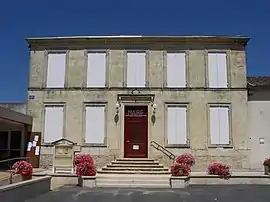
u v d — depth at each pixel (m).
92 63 21.30
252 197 13.08
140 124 20.77
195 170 20.16
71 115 20.88
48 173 17.09
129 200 12.50
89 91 21.02
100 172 18.45
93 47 21.42
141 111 20.91
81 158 17.16
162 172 18.28
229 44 21.25
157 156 20.30
